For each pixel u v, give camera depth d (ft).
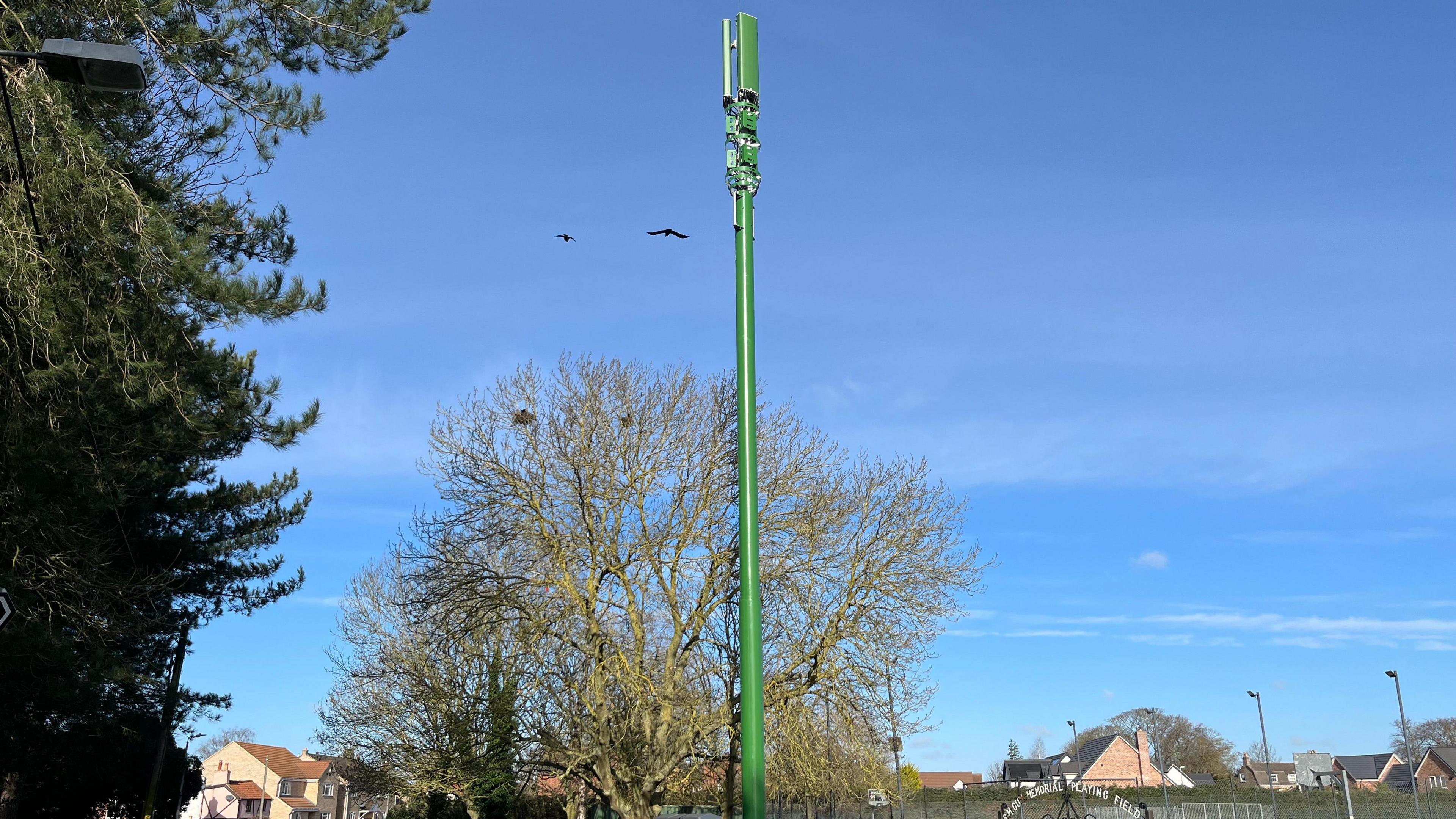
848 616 72.02
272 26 53.52
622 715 71.61
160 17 48.70
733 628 70.54
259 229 55.31
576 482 72.54
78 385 43.45
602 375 75.97
